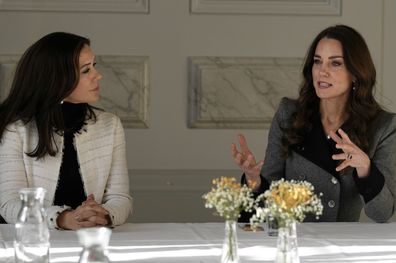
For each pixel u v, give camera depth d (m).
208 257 5.82
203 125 11.47
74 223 6.79
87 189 7.64
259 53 11.47
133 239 6.47
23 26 11.19
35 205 5.14
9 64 11.18
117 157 7.86
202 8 11.33
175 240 6.42
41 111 7.49
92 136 7.75
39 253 5.12
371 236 6.70
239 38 11.42
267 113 11.52
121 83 11.33
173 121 11.43
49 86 7.48
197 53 11.40
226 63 11.41
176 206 11.49
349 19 11.56
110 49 11.30
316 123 8.02
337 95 7.73
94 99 7.64
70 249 6.01
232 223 4.94
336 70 7.72
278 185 4.91
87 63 7.55
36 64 7.54
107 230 4.50
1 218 7.75
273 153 8.20
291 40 11.49
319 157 7.92
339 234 6.77
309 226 7.14
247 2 11.38
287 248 4.88
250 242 6.32
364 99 7.86
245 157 7.49
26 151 7.52
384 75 11.66
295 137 7.99
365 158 7.27
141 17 11.30
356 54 7.71
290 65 11.48
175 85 11.39
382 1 11.58
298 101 8.13
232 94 11.47
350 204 7.94
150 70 11.35
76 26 11.23
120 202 7.50
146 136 11.41
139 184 11.41
